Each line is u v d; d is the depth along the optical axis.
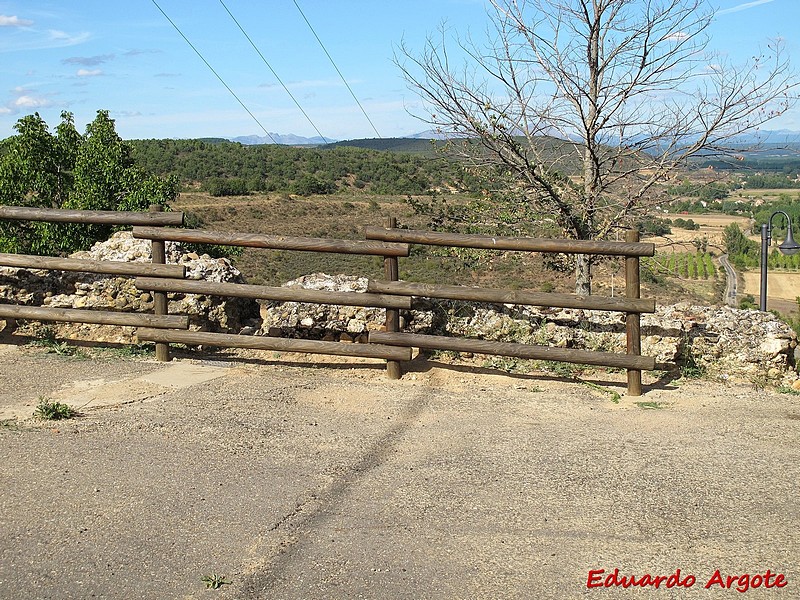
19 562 3.85
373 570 3.82
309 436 5.66
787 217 14.74
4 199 18.81
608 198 10.29
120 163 19.19
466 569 3.84
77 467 5.00
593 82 10.20
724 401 6.78
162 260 7.49
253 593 3.61
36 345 7.90
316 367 7.50
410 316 7.71
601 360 6.86
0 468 4.95
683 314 7.96
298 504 4.53
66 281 8.15
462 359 7.74
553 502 4.61
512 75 10.30
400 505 4.54
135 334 8.02
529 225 10.34
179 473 4.94
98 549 3.98
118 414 6.04
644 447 5.55
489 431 5.85
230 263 8.44
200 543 4.06
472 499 4.63
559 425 6.03
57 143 19.45
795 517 4.43
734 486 4.86
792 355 7.80
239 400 6.45
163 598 3.56
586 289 10.08
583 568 3.87
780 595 3.64
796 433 5.92
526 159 10.01
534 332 7.70
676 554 4.01
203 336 7.42
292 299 7.25
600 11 10.03
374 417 6.12
